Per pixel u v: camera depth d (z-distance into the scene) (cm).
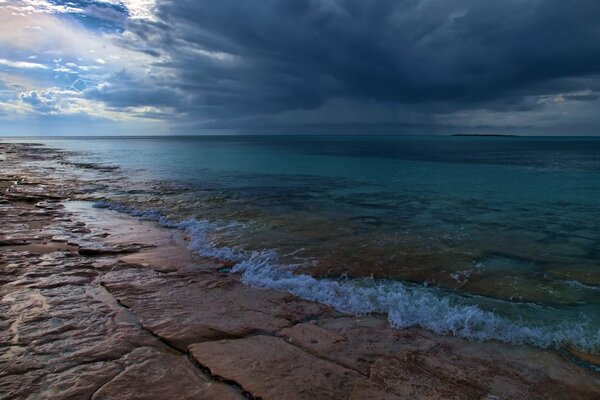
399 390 330
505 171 2569
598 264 705
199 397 309
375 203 1347
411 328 459
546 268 684
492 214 1159
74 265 647
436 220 1068
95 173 2291
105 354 371
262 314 484
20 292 523
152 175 2223
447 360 387
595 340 438
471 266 692
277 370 354
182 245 806
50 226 936
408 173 2453
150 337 411
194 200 1367
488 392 335
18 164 2909
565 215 1149
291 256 738
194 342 403
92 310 474
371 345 413
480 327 461
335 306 518
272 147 6894
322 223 1016
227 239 850
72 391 308
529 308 528
